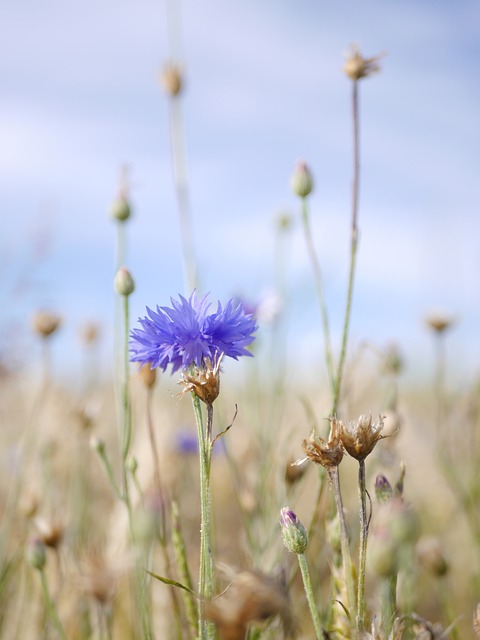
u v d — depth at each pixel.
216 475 0.77
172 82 0.66
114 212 0.57
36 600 0.57
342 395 0.53
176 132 0.65
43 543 0.52
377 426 0.38
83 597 0.55
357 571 0.42
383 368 0.60
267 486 0.60
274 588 0.32
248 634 0.43
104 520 0.73
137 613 0.54
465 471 0.75
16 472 0.64
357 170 0.49
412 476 0.77
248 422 0.72
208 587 0.39
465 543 0.69
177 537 0.45
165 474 0.63
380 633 0.38
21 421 0.83
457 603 0.66
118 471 0.83
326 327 0.49
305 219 0.51
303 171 0.50
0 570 0.61
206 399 0.39
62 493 0.71
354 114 0.49
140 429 0.71
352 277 0.48
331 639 0.42
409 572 0.50
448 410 0.73
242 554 0.60
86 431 0.66
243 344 0.40
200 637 0.39
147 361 0.41
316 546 0.61
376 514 0.41
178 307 0.40
